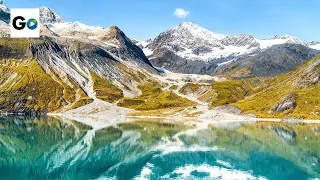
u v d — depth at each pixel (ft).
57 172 268.41
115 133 513.45
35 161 306.55
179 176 255.09
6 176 256.52
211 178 250.16
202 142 418.72
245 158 320.09
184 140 435.94
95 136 476.13
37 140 433.89
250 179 249.34
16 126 622.13
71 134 498.69
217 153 344.49
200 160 310.04
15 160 310.04
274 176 258.78
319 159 319.47
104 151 356.59
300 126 631.56
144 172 267.59
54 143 409.69
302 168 283.38
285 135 490.49
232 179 248.73
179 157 323.37
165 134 501.15
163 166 286.46
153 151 355.77
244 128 593.83
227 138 456.04
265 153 345.72
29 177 254.68
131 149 367.45
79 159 315.17
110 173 264.93
